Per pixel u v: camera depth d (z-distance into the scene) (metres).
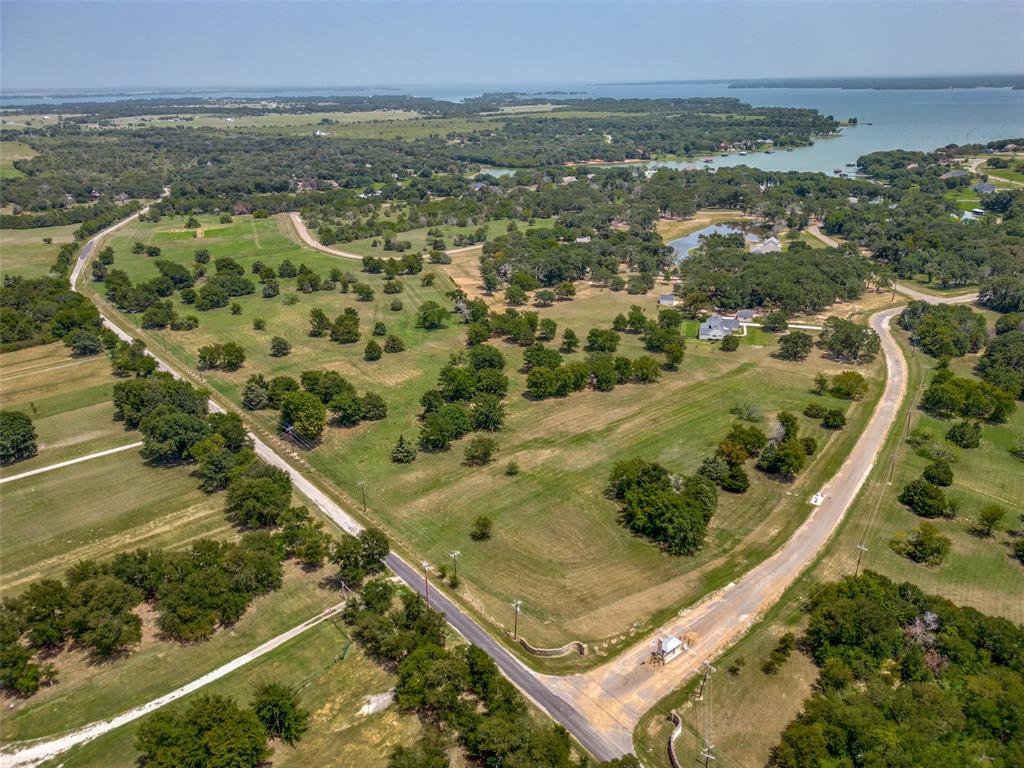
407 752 66.44
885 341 186.38
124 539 103.81
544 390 150.38
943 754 66.81
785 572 97.00
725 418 143.38
